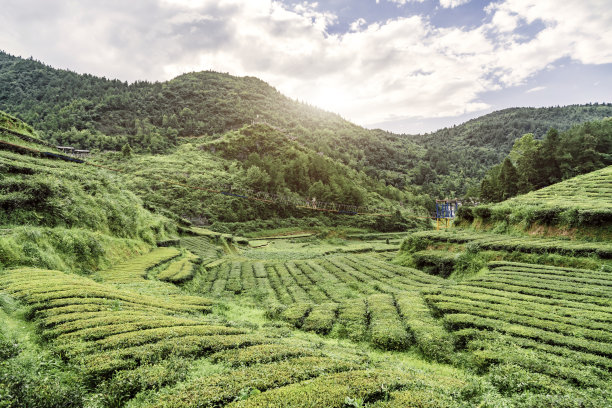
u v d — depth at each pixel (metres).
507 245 35.38
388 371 12.70
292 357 13.48
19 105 193.00
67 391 9.29
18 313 14.95
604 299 20.84
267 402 9.23
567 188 49.81
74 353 11.85
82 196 38.16
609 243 31.70
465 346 17.48
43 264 24.67
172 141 173.62
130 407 9.59
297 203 124.38
